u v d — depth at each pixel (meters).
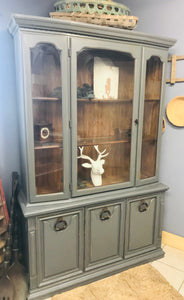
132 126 1.72
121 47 1.55
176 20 1.84
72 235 1.60
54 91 1.47
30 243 1.47
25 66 1.34
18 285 1.59
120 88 1.73
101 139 1.73
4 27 1.62
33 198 1.49
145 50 1.64
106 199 1.65
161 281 1.73
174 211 2.11
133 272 1.82
